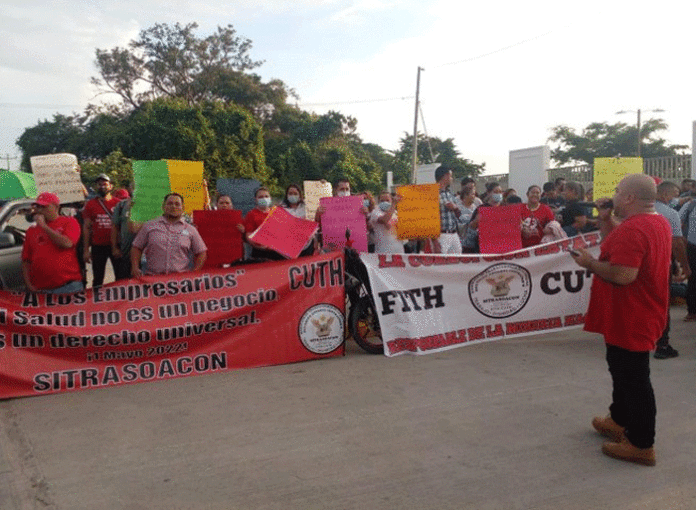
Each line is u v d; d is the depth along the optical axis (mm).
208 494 3490
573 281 6992
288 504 3373
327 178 43656
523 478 3639
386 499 3414
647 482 3588
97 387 5367
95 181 8102
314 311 6066
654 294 3693
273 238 6262
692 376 5543
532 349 6406
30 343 5215
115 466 3842
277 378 5543
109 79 50969
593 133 47438
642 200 3752
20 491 3547
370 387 5254
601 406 4773
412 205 7137
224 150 38250
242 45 53500
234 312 5801
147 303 5566
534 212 8281
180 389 5277
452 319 6512
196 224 6793
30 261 5812
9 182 9719
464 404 4836
